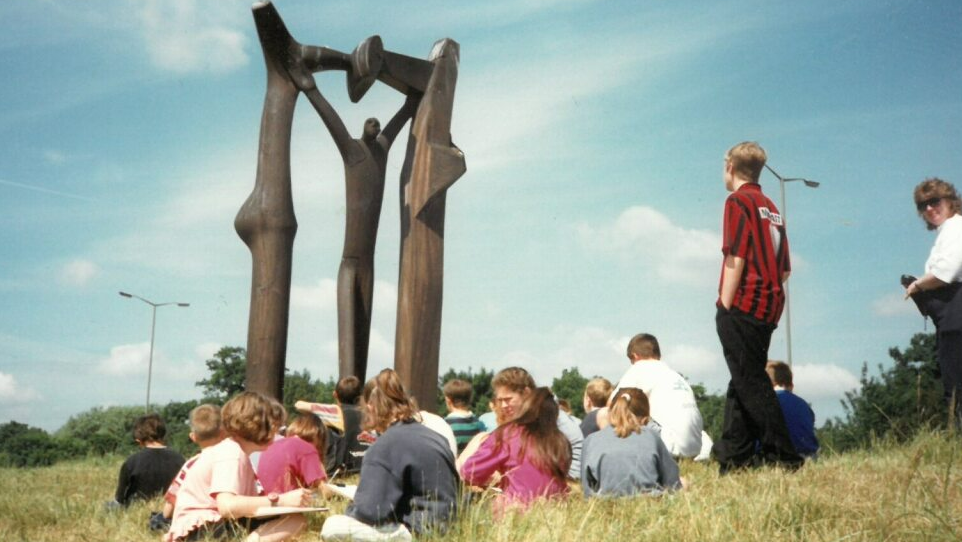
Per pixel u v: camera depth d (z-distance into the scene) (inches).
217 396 1390.3
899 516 201.0
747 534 208.4
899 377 450.0
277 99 494.0
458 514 230.5
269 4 478.9
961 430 279.0
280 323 484.1
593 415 401.7
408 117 546.6
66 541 313.1
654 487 268.1
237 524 245.3
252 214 486.6
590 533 212.5
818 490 244.4
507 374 291.1
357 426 415.2
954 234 310.0
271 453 315.9
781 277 306.5
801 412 361.7
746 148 314.2
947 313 309.9
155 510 343.6
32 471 676.1
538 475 260.7
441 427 289.9
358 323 526.6
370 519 231.0
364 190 529.0
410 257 515.5
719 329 306.3
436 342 518.0
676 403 374.9
